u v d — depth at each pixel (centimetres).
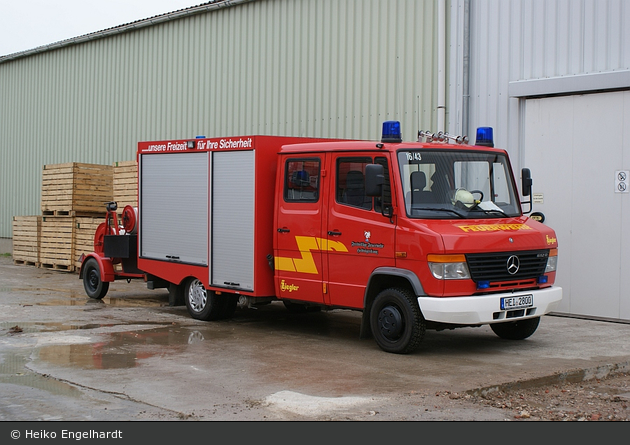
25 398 648
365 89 1490
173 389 683
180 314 1177
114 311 1203
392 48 1442
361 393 670
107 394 663
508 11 1238
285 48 1659
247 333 1004
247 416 596
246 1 1742
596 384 757
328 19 1566
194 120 1888
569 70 1165
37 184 2423
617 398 688
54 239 1888
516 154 1230
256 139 997
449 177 886
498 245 830
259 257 1000
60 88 2330
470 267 810
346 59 1527
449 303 794
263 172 1002
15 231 2077
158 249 1182
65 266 1889
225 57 1806
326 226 922
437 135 952
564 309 1170
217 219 1066
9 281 1648
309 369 772
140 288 1559
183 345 907
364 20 1492
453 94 1313
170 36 1955
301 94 1622
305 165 956
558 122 1177
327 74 1566
